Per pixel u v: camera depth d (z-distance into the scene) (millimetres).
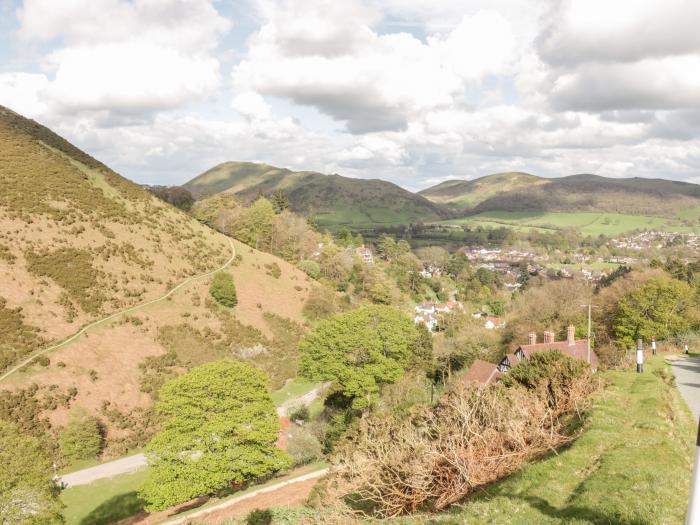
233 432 29469
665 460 8383
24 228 59875
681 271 88000
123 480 36250
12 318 47969
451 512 8742
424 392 43875
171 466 27359
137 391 48625
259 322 70562
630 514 6449
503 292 154375
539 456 10211
